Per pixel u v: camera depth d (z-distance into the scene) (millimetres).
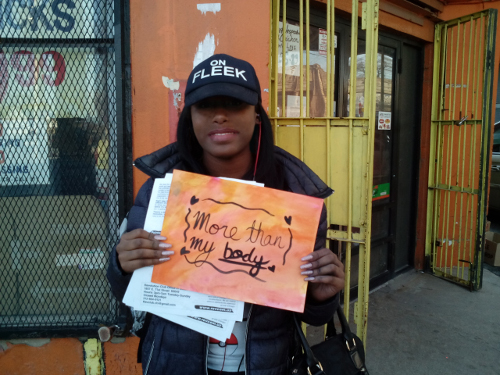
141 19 1729
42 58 1788
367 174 1732
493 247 4109
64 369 1882
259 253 995
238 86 958
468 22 3529
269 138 1125
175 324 1055
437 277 3771
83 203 1870
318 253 990
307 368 1060
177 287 984
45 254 1887
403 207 3814
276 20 1850
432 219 3852
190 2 1731
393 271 3703
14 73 1786
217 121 994
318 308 1067
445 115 3680
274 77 1888
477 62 3508
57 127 1827
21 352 1867
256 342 1040
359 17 2902
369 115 1706
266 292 973
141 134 1782
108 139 1837
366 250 1771
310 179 1151
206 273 986
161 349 1055
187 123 1126
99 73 1803
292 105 2717
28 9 1751
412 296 3332
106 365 1888
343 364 1141
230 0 1738
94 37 1774
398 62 3443
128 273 1021
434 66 3646
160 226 1027
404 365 2373
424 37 3521
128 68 1770
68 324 1870
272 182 1148
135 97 1767
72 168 1853
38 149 1836
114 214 1871
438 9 3492
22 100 1804
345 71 2990
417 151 3828
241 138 1021
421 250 3924
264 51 1767
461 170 3703
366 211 1751
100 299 1912
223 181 1034
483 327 2822
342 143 1767
